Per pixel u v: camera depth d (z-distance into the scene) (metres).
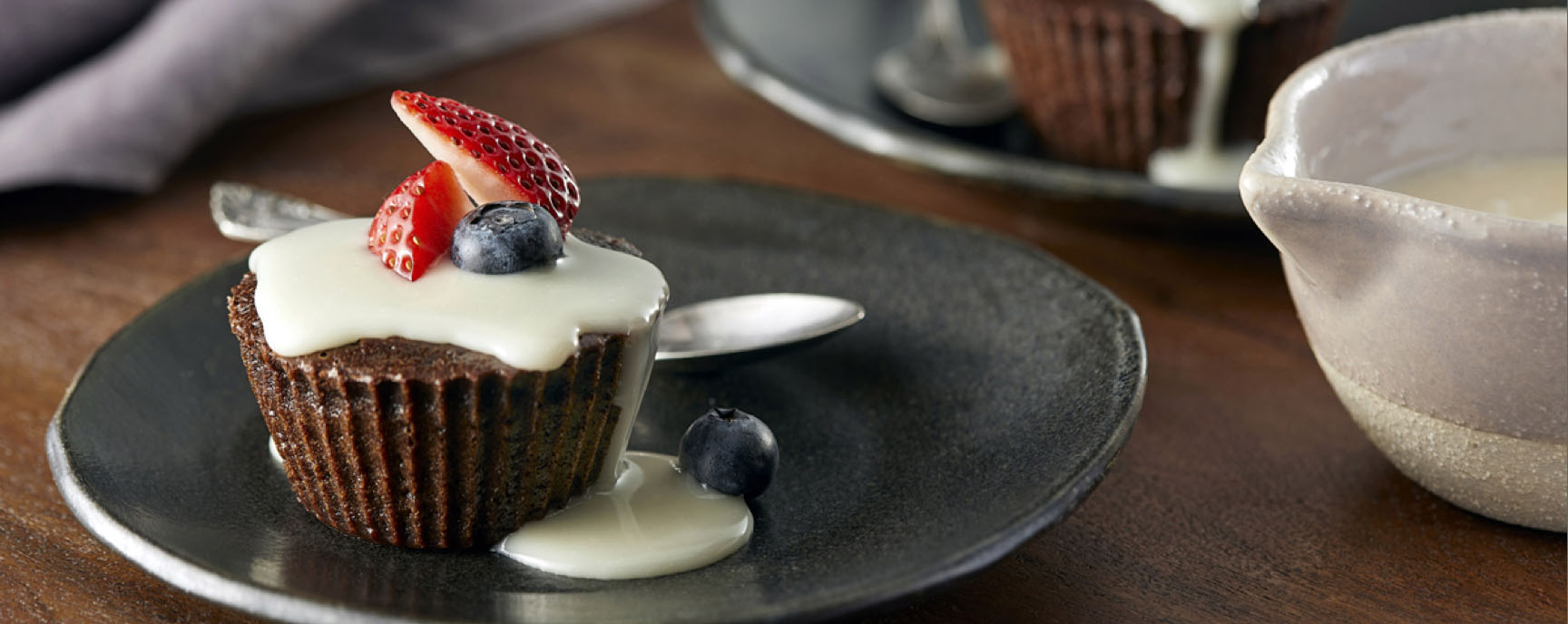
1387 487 0.55
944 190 0.68
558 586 0.52
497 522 0.53
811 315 0.59
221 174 0.70
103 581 0.53
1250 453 0.56
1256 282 0.63
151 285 0.64
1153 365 0.60
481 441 0.52
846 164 0.70
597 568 0.52
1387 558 0.53
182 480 0.54
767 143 0.72
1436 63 0.55
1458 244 0.49
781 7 0.76
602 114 0.73
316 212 0.62
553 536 0.53
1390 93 0.55
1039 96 0.69
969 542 0.50
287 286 0.53
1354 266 0.51
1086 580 0.53
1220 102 0.67
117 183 0.67
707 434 0.54
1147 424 0.57
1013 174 0.64
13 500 0.55
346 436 0.52
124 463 0.53
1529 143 0.55
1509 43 0.55
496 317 0.52
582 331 0.52
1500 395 0.51
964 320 0.59
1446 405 0.52
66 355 0.61
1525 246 0.49
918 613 0.52
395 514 0.53
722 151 0.71
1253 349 0.60
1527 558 0.53
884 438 0.56
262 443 0.56
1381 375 0.52
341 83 0.75
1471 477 0.53
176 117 0.69
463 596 0.50
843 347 0.59
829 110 0.67
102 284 0.64
